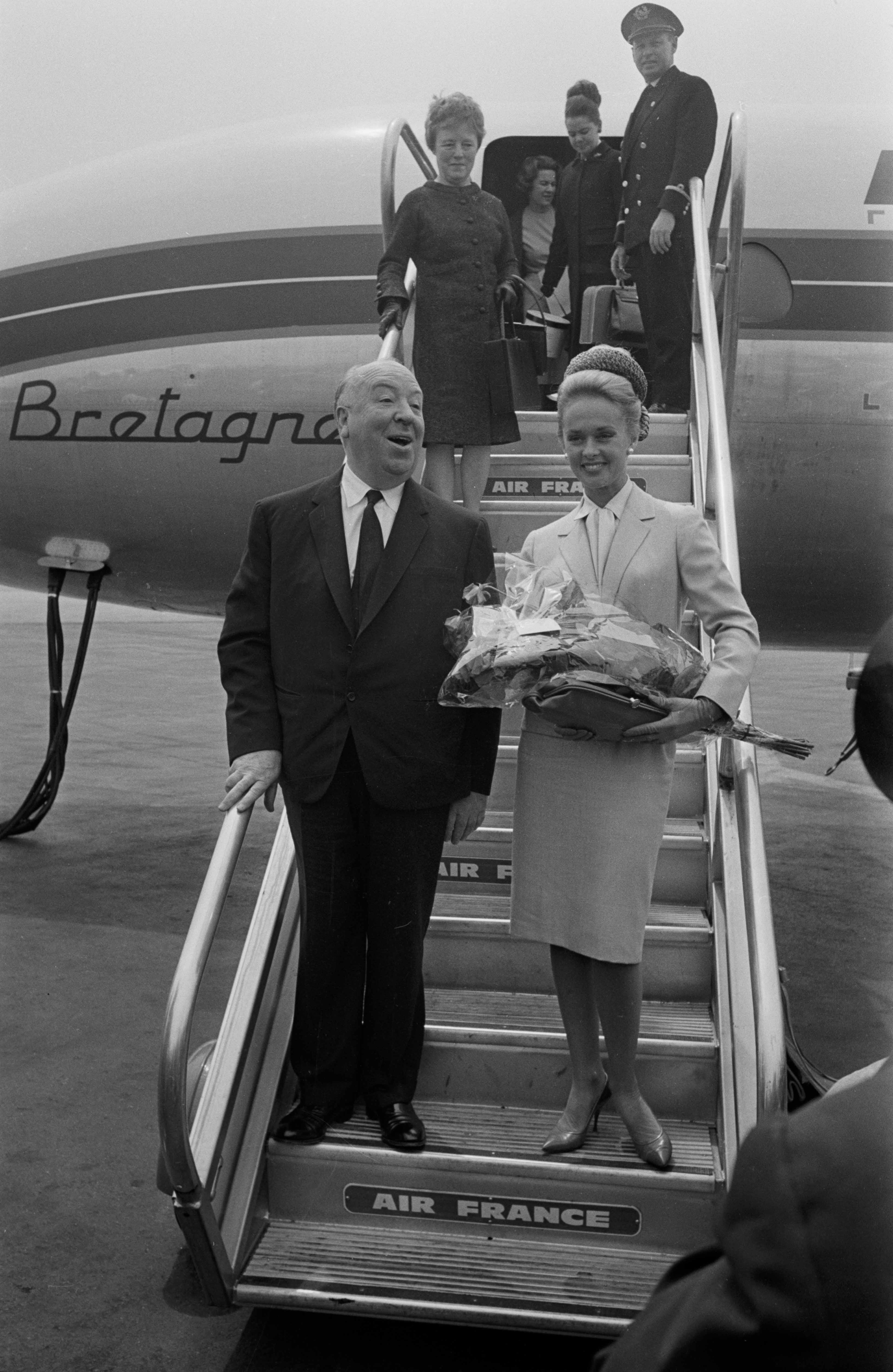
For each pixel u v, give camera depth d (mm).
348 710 2393
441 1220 2441
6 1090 3719
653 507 2396
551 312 5793
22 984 4613
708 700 2160
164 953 5031
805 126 5336
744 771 2594
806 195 5191
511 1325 2184
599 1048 2590
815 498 5336
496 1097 2658
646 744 2266
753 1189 680
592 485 2385
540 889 2352
